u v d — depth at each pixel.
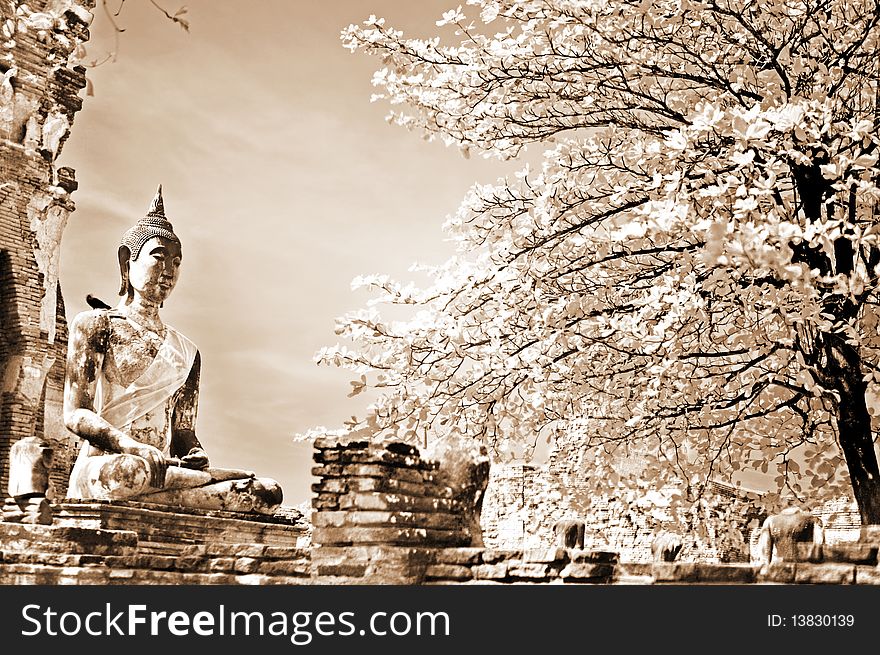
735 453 12.91
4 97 23.19
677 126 12.79
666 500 12.62
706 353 11.64
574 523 8.47
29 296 23.33
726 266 9.95
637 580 7.58
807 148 10.95
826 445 12.80
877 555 7.13
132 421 17.25
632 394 12.38
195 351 18.31
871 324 11.30
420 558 8.22
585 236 12.60
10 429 22.58
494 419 12.27
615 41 12.24
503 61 12.69
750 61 12.05
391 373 12.08
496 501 25.61
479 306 12.44
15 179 23.39
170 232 18.47
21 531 9.74
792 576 7.24
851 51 11.59
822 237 9.81
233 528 15.47
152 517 14.23
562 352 12.30
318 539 8.52
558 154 13.56
